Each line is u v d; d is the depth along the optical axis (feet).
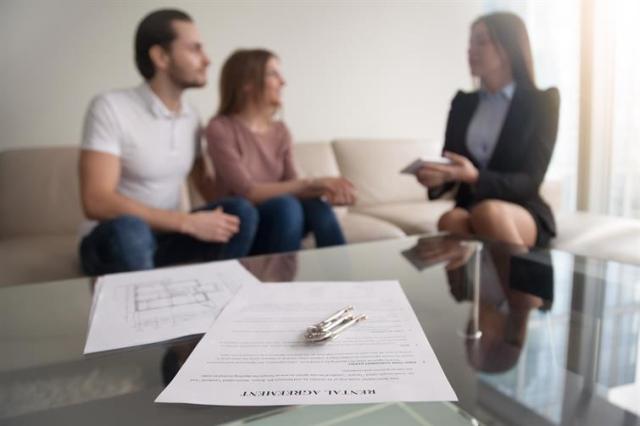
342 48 8.20
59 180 5.63
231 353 1.42
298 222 4.30
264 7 7.45
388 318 1.70
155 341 1.62
